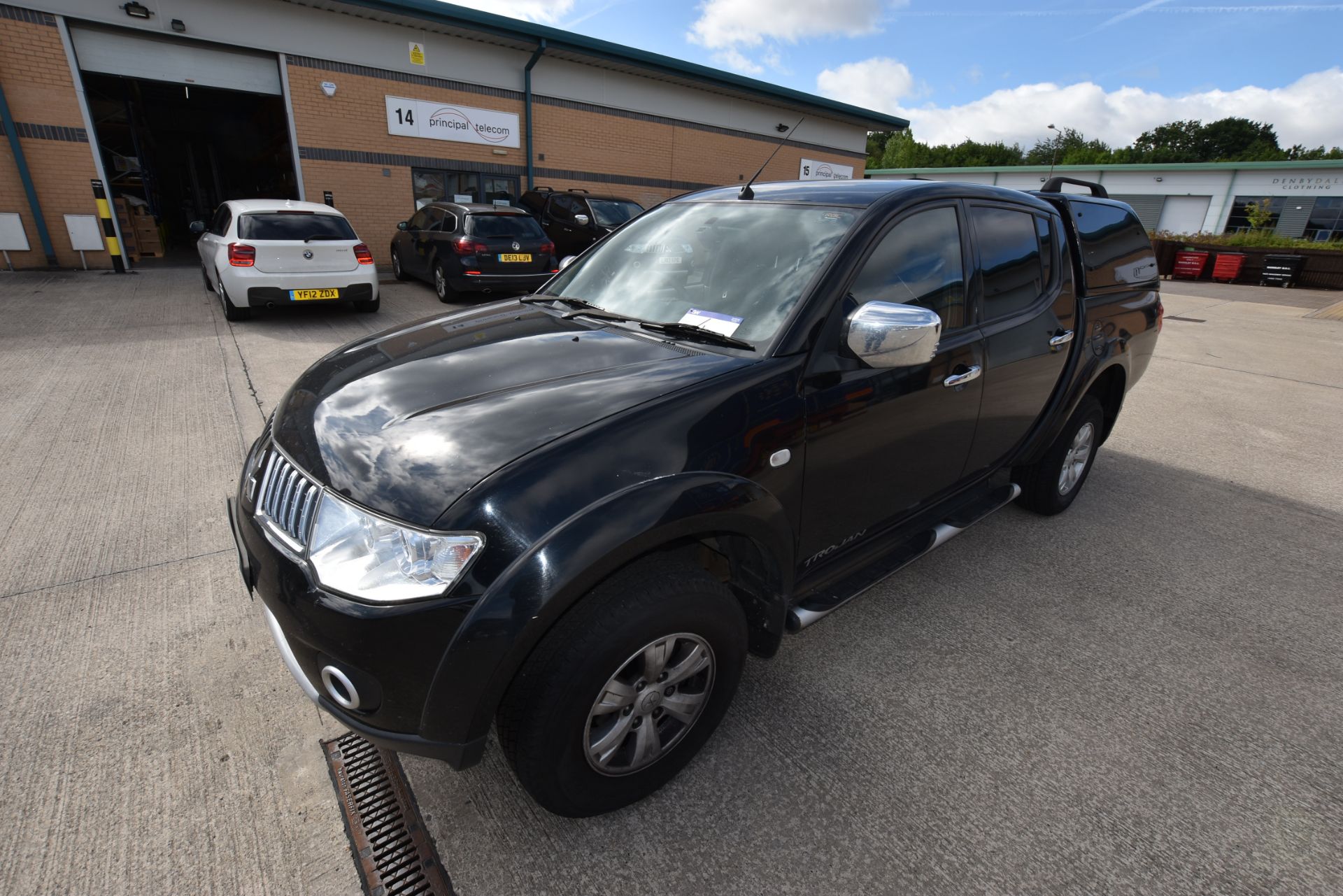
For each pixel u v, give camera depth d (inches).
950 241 102.8
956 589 124.1
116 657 95.9
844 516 91.8
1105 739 89.0
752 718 90.7
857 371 85.6
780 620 83.8
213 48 444.8
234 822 73.0
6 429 173.9
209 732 84.0
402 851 70.7
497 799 77.1
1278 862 72.3
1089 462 157.1
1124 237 152.1
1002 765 84.3
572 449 64.4
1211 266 863.7
